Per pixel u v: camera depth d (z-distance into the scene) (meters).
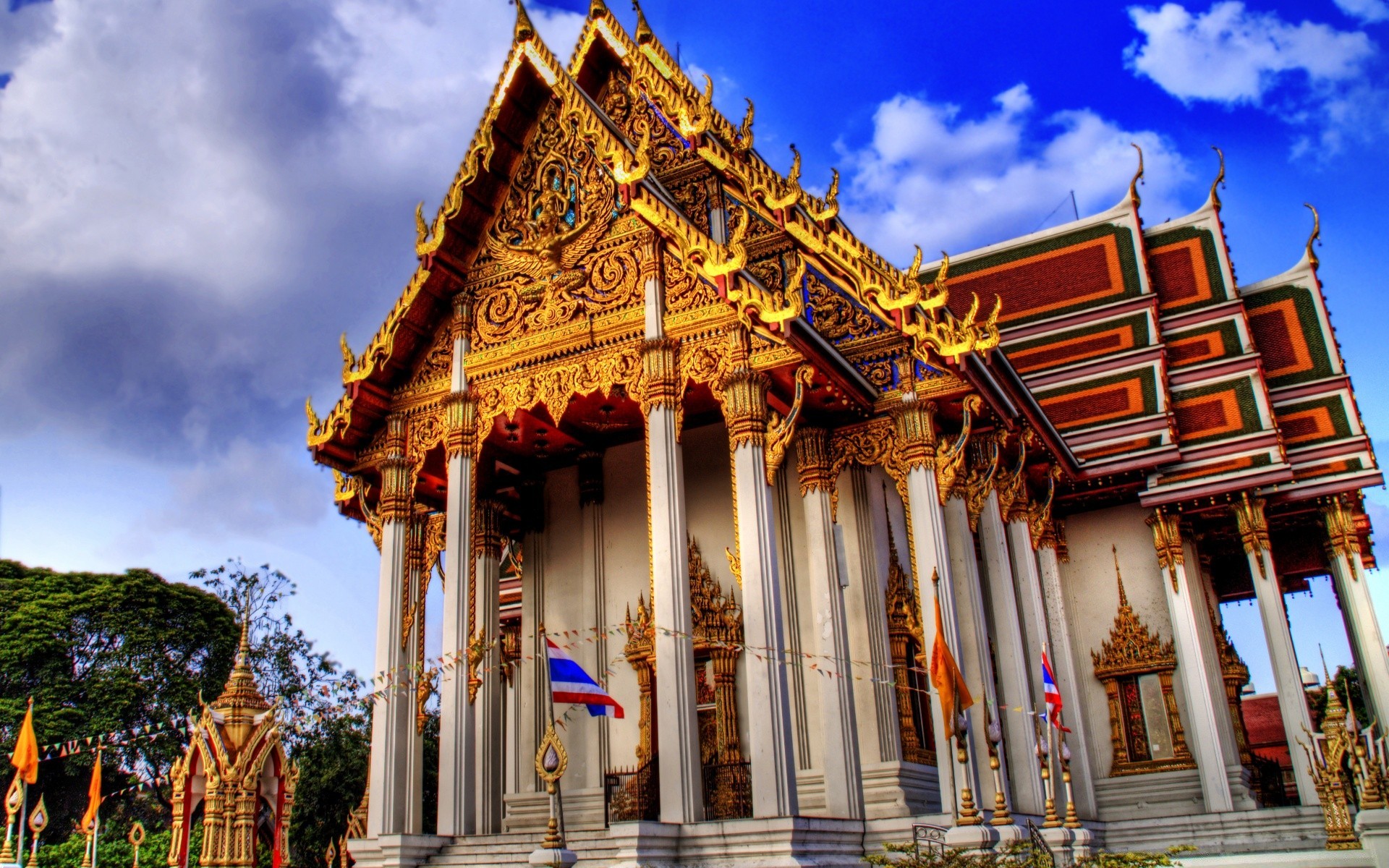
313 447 19.00
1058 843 15.53
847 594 18.80
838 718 16.94
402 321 19.11
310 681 38.56
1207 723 22.88
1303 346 28.42
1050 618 23.06
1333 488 25.28
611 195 18.44
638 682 20.30
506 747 21.20
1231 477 24.16
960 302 31.20
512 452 21.53
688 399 19.73
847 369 16.91
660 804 14.81
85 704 36.59
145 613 38.69
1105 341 28.34
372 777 17.42
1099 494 25.19
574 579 21.53
